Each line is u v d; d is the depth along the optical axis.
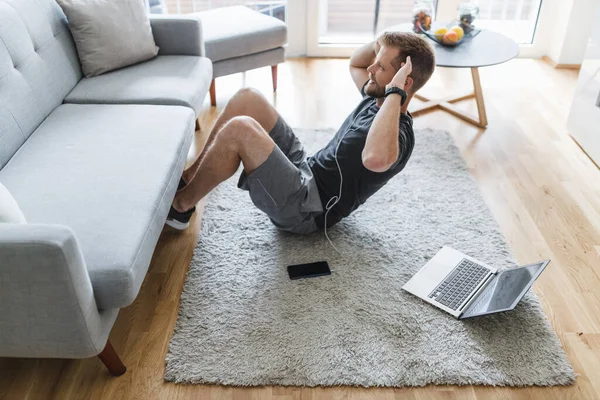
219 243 2.25
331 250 2.22
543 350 1.81
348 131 2.11
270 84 3.69
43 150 2.05
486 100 3.50
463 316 1.91
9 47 2.11
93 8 2.58
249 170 2.04
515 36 4.19
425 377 1.72
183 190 2.19
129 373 1.73
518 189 2.65
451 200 2.54
